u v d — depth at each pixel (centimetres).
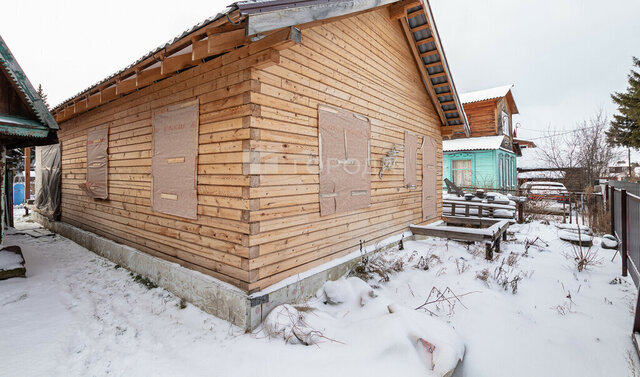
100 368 292
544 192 1652
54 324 372
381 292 450
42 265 602
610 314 390
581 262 541
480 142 1752
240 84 369
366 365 282
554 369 296
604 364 301
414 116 775
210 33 324
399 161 699
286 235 407
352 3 401
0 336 339
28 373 279
